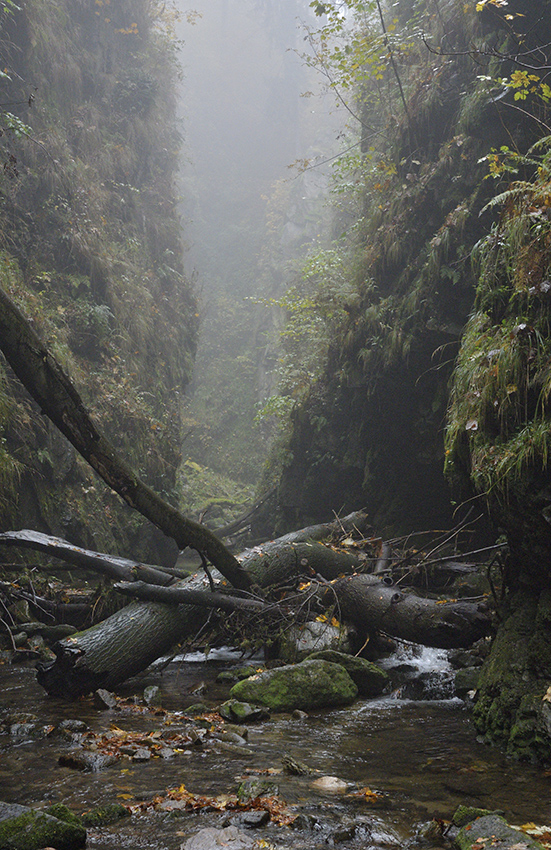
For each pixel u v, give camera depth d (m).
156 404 14.66
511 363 4.11
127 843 2.48
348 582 6.46
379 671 5.49
